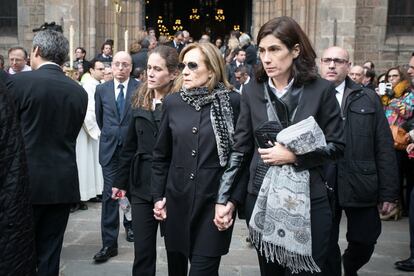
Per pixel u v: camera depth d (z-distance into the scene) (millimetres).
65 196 3875
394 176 4504
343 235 6543
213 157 3453
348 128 4441
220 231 3410
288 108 2975
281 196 2887
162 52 3955
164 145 3654
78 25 15328
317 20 15391
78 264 5363
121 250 5816
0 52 17078
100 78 7906
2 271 1979
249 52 12945
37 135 3760
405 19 16391
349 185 4367
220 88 3562
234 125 3496
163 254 5703
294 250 2867
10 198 1986
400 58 16234
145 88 4137
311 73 2986
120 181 4238
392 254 5887
